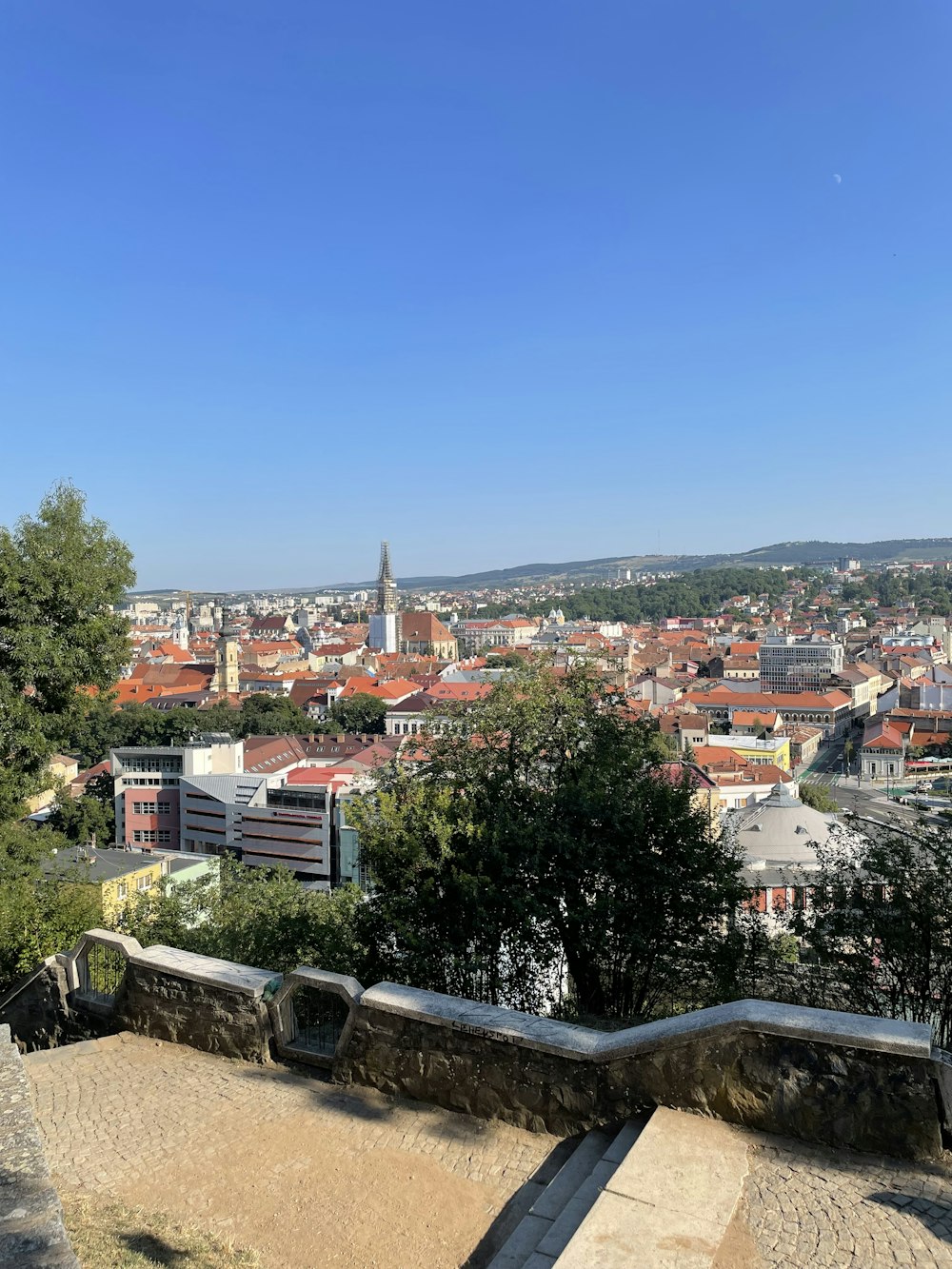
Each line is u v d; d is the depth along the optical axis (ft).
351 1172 31.86
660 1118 31.71
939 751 497.87
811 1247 24.88
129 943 48.44
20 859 99.71
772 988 62.44
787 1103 30.58
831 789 449.89
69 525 96.58
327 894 104.17
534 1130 34.37
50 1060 43.29
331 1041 41.24
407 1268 26.84
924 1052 29.04
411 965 57.88
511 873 57.62
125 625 99.96
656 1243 24.67
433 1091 36.70
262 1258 27.32
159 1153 33.68
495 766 77.41
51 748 95.04
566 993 64.75
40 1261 19.20
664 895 60.75
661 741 89.25
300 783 301.02
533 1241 27.04
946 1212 26.32
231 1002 42.88
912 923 55.88
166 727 440.45
